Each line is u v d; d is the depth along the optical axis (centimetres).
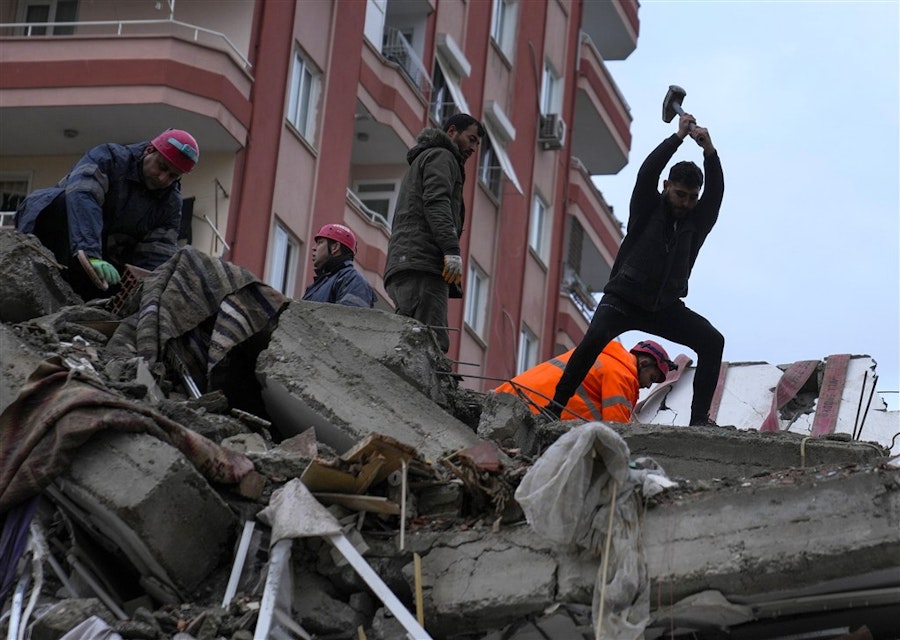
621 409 1051
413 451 727
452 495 736
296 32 2427
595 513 683
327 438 852
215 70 2270
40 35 2347
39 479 714
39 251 964
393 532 727
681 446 875
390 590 707
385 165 2678
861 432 1250
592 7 3494
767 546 668
